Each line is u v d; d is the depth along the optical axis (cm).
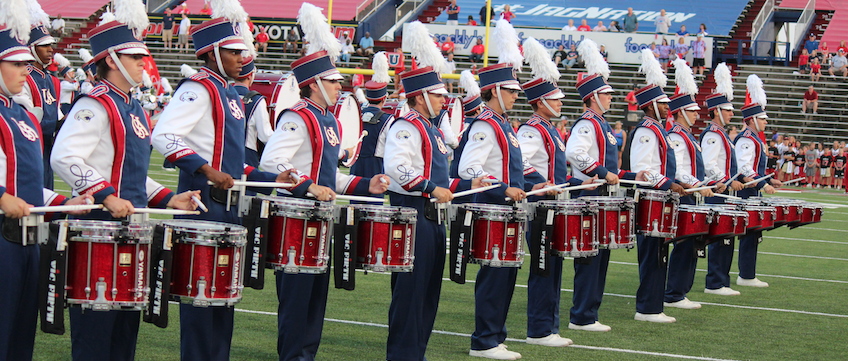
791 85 4650
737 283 1437
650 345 975
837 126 4447
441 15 5106
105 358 614
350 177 805
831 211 2827
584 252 919
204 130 701
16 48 562
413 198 799
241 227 646
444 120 1542
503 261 832
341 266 727
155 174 2712
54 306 559
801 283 1452
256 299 1112
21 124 577
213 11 718
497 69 912
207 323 680
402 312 798
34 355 805
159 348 851
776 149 3869
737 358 927
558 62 4538
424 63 826
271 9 5312
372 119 1385
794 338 1035
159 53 4688
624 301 1252
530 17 5266
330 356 859
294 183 727
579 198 1005
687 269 1218
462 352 905
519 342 971
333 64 781
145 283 585
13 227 554
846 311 1218
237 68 722
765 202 1375
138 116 651
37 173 579
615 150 1122
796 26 5225
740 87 4591
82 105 618
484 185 869
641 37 4528
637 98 1205
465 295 1227
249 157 1132
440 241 821
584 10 5300
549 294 960
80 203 589
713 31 5109
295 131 755
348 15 5106
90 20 5197
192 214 680
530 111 4381
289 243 691
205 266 614
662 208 1071
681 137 1245
